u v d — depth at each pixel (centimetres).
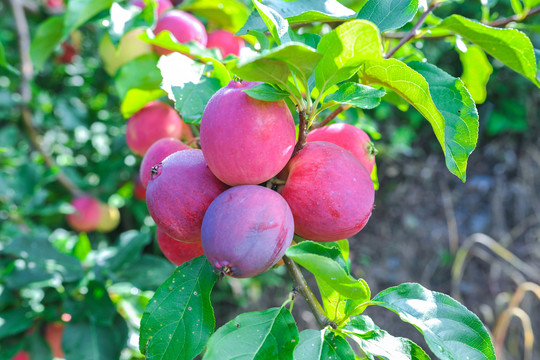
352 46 22
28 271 49
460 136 26
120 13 37
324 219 24
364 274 111
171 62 31
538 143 121
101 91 96
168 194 25
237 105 23
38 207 66
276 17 24
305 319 101
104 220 79
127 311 51
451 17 32
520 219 114
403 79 25
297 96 24
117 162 75
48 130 88
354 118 43
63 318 49
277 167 23
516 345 98
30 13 79
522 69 33
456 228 115
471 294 106
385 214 120
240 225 22
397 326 101
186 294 26
